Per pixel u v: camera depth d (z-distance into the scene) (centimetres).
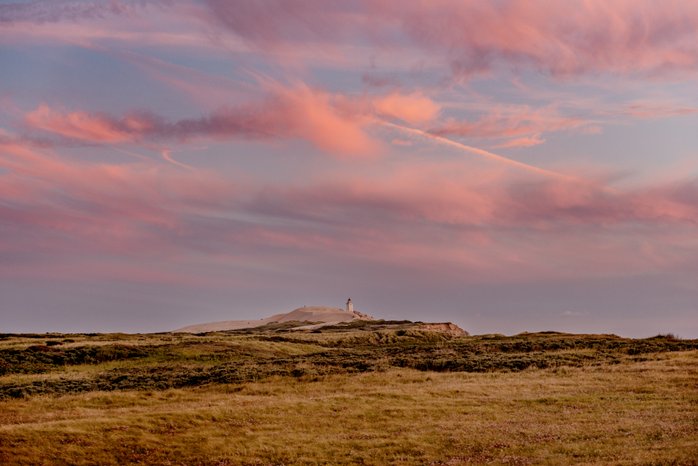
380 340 11312
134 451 3247
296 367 5931
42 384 5256
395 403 4231
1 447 3172
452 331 13688
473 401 4241
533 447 3119
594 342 7538
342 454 3166
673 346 6781
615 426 3428
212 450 3272
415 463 2978
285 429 3628
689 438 3070
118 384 5284
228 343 8431
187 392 4950
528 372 5478
